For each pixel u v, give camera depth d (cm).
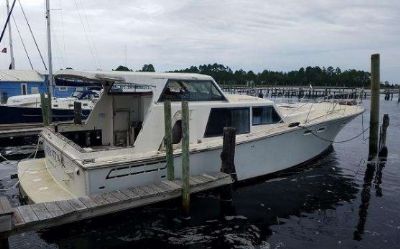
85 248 634
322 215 789
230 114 892
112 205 614
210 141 853
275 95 6097
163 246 648
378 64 1234
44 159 986
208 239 673
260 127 960
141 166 712
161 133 766
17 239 650
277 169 987
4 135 1536
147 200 657
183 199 704
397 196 913
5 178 1062
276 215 782
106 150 695
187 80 820
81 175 660
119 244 652
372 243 667
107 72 793
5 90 2389
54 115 1800
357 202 869
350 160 1273
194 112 823
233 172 794
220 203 808
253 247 649
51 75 1830
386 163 1245
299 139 1027
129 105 909
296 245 658
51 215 557
